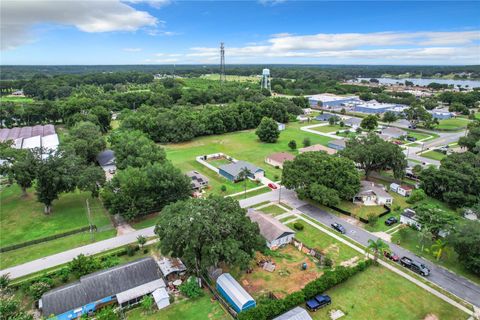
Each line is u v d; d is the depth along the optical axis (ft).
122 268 124.77
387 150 216.33
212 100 591.78
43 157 204.85
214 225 122.72
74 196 209.67
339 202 192.75
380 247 137.18
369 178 243.81
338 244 155.12
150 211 183.32
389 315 112.06
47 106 429.79
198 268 129.18
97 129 295.07
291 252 149.18
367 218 178.09
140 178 174.09
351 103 609.42
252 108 420.77
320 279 121.60
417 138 363.97
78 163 196.13
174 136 337.72
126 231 166.50
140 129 337.52
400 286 126.62
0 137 335.06
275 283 127.54
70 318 109.70
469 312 113.80
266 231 154.92
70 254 146.82
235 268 135.85
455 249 135.64
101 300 114.42
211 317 110.32
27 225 172.45
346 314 112.06
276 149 320.70
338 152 233.35
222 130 386.93
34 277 128.26
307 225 172.76
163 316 110.73
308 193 191.01
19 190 218.59
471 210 176.35
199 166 268.41
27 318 100.78
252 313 104.42
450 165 212.64
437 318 111.14
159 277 125.80
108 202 172.96
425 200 203.92
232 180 234.99
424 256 146.30
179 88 628.28
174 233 122.62
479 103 595.88
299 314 105.19
